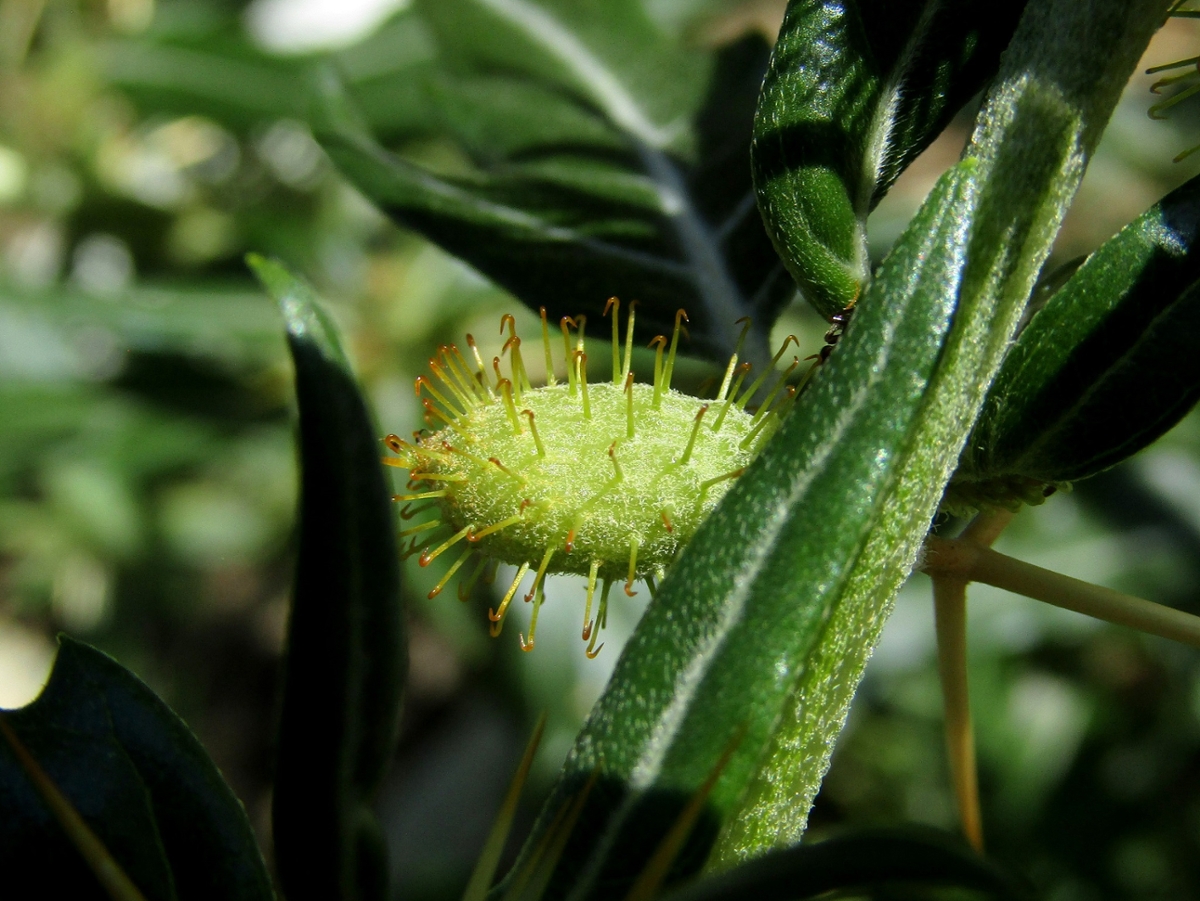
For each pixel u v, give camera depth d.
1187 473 0.08
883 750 0.09
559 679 0.07
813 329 0.08
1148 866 0.09
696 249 0.05
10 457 0.09
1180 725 0.09
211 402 0.09
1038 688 0.09
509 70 0.05
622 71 0.05
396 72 0.08
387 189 0.05
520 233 0.05
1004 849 0.09
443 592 0.08
